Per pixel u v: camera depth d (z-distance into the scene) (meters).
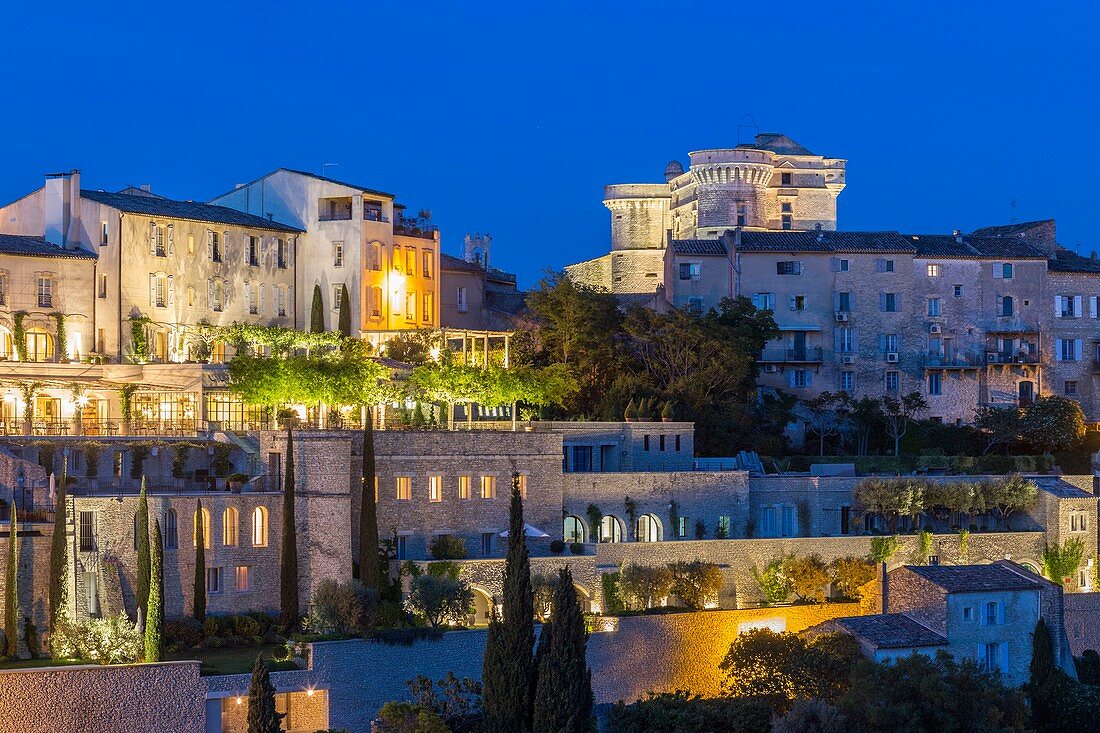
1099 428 173.12
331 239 152.00
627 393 143.00
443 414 131.88
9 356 131.62
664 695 106.12
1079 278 176.25
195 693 94.50
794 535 134.12
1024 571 120.81
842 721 98.50
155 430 124.12
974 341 172.00
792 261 168.50
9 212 144.50
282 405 125.06
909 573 117.31
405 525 115.25
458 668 104.00
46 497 107.62
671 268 169.62
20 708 90.75
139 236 137.62
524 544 98.38
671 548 120.56
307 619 105.06
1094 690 116.44
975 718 101.81
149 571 99.50
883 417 162.38
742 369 149.62
